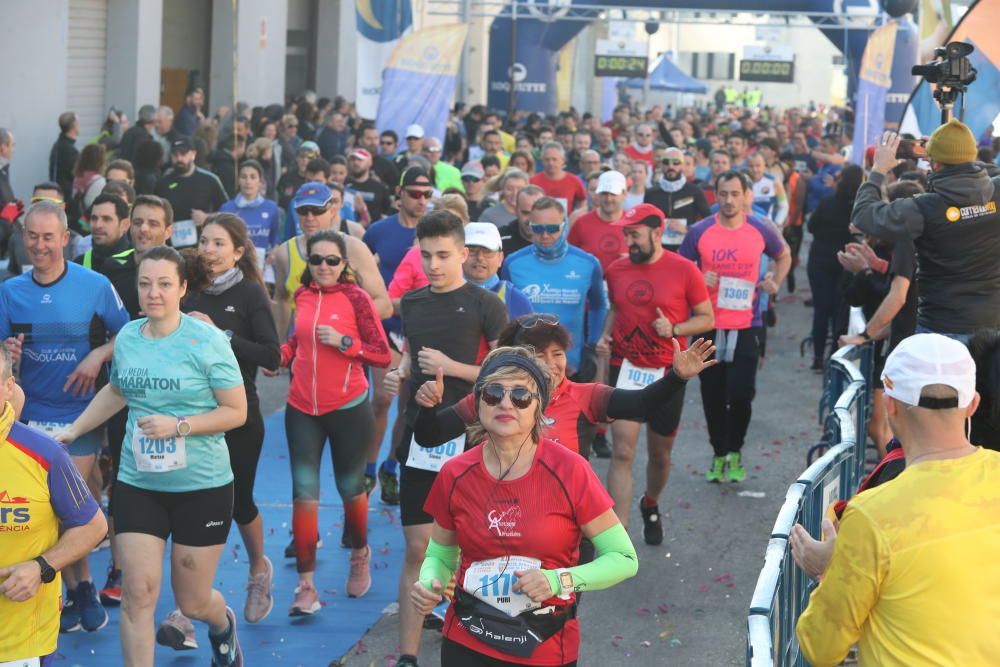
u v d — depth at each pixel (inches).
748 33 3238.2
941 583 151.3
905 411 159.2
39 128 861.2
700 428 525.3
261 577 311.6
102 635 304.7
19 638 208.1
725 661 300.0
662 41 3164.4
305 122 1032.8
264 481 430.9
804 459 474.9
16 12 832.3
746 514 409.1
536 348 234.4
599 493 194.1
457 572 203.3
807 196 875.4
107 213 322.0
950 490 153.9
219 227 298.0
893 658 153.3
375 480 410.0
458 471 196.5
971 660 150.9
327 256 312.7
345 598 331.9
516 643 192.9
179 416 253.4
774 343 711.1
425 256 283.4
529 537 192.2
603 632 315.9
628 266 360.2
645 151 901.2
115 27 992.2
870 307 410.0
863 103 867.4
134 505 252.8
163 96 1194.0
